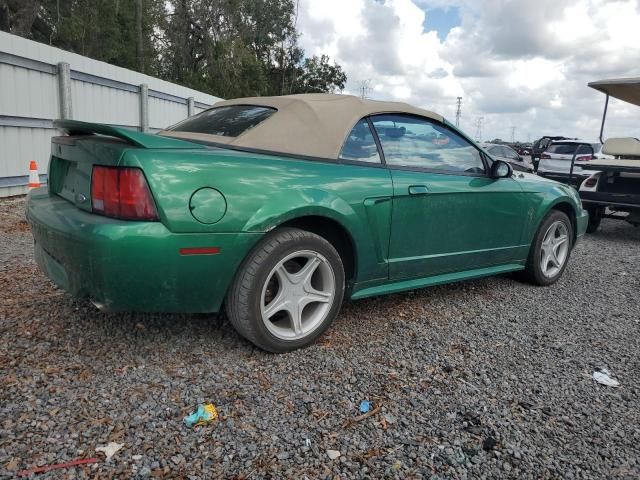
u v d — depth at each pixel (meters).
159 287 2.54
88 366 2.71
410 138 3.69
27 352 2.81
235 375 2.72
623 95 8.62
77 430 2.17
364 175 3.25
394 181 3.38
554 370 3.04
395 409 2.51
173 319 3.37
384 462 2.11
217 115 3.50
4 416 2.23
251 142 3.02
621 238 8.49
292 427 2.30
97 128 2.60
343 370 2.87
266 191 2.76
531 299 4.43
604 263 6.21
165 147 2.59
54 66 8.70
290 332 3.02
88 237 2.43
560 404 2.65
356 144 3.34
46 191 3.35
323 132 3.23
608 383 2.91
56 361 2.74
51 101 8.77
